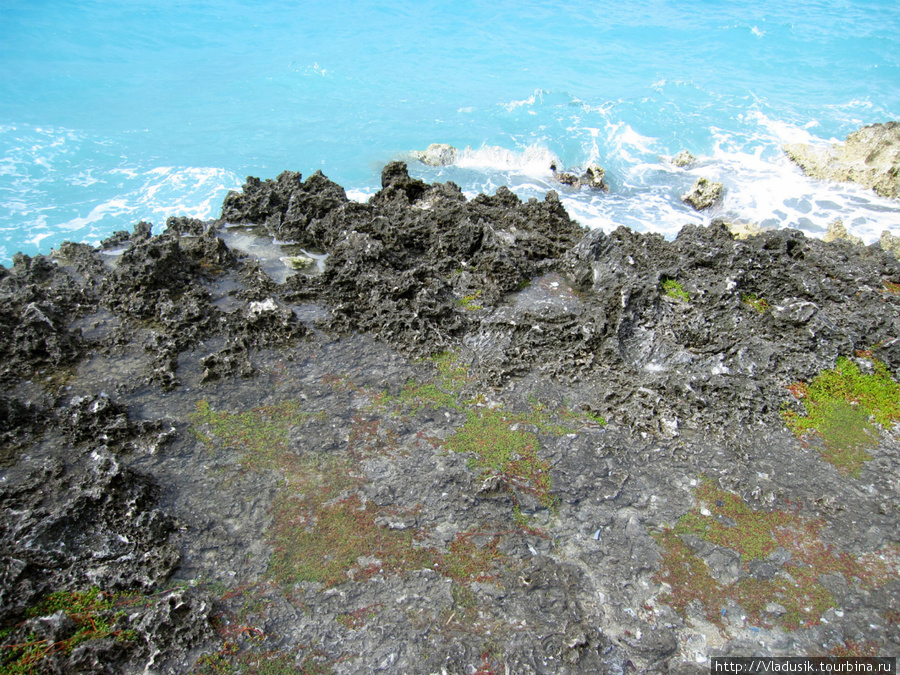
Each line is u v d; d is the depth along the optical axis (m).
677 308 12.29
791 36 42.91
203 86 33.81
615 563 7.95
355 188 24.59
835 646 7.17
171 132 28.33
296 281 12.99
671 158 28.28
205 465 8.91
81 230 20.34
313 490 8.66
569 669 6.84
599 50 41.94
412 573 7.69
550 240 14.52
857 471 9.35
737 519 8.58
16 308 11.15
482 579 7.67
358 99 33.41
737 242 13.57
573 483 8.98
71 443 8.97
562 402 10.41
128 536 7.73
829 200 24.67
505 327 11.73
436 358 11.31
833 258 13.82
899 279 13.59
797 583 7.81
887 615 7.49
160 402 9.95
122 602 7.12
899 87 35.25
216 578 7.49
